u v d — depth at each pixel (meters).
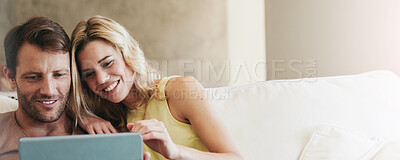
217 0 2.73
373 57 1.89
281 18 2.54
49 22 1.01
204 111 1.08
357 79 1.42
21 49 0.98
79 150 0.68
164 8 2.59
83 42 1.03
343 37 2.06
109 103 1.17
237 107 1.20
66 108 1.06
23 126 1.01
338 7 2.08
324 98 1.30
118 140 0.70
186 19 2.66
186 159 0.93
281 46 2.56
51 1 2.29
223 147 1.05
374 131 1.30
